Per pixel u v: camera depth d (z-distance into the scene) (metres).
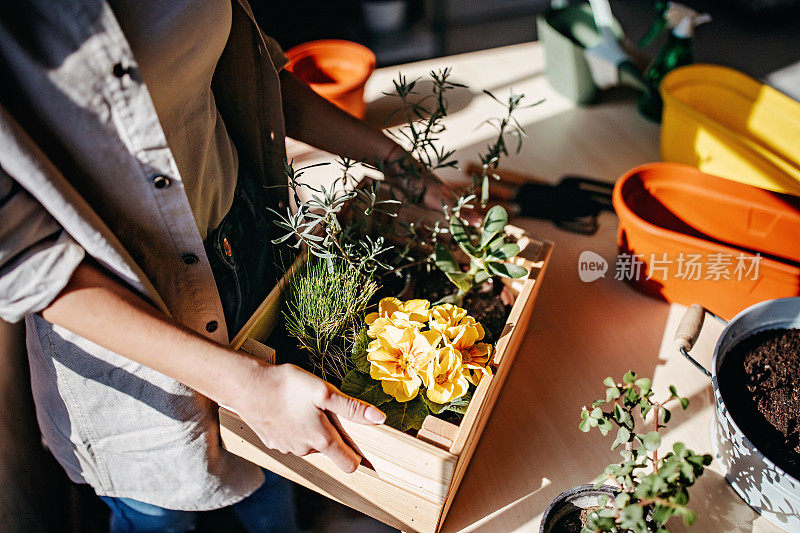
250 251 0.85
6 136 0.48
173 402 0.77
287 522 1.16
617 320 1.00
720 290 0.96
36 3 0.50
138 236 0.68
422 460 0.65
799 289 0.89
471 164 1.27
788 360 0.80
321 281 0.80
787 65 2.25
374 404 0.73
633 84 1.41
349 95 1.28
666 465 0.55
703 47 2.38
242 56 0.80
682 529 0.72
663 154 1.29
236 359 0.62
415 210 0.95
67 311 0.58
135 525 1.10
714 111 1.32
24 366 1.18
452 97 1.51
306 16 3.03
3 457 1.04
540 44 1.72
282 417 0.63
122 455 0.86
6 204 0.51
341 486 0.76
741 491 0.74
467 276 0.82
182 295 0.76
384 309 0.80
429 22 2.96
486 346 0.77
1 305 0.55
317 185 1.21
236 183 0.83
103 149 0.59
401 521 0.75
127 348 0.60
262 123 0.88
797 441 0.71
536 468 0.80
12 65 0.52
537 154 1.34
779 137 1.24
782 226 1.00
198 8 0.62
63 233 0.57
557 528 0.67
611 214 1.20
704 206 1.06
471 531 0.74
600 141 1.38
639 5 2.70
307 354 0.82
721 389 0.77
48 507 1.19
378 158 0.89
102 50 0.53
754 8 2.48
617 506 0.58
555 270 1.10
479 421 0.73
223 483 0.91
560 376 0.92
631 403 0.63
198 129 0.70
